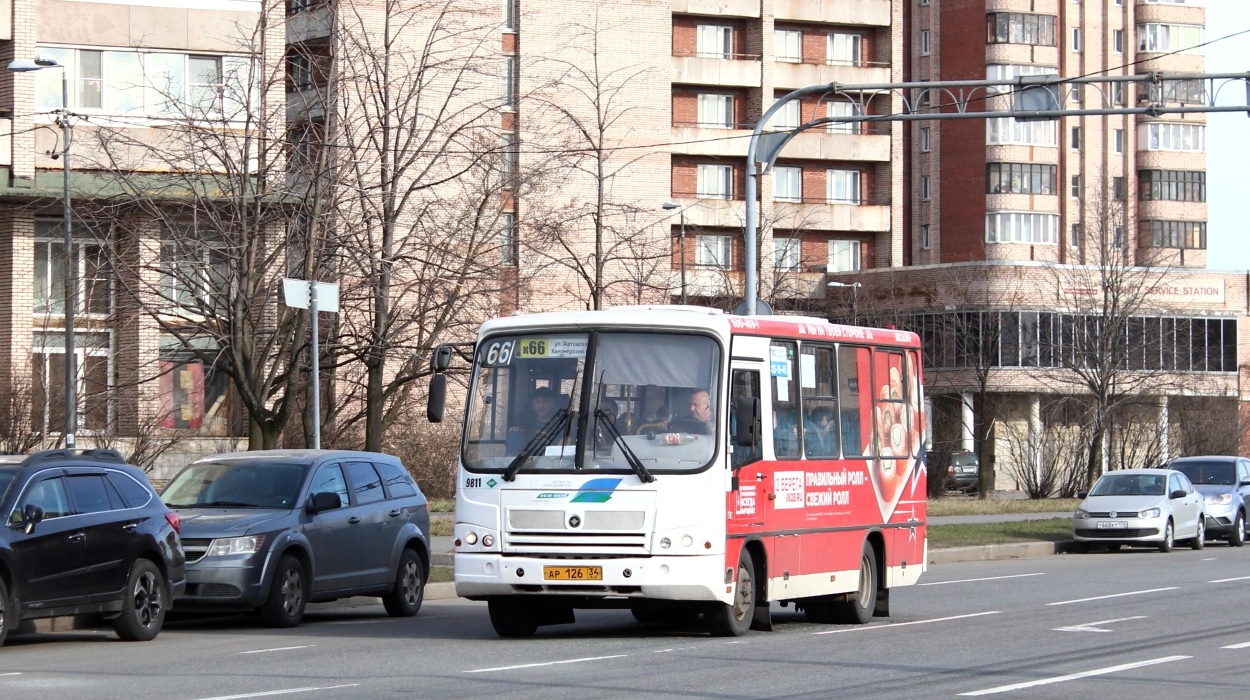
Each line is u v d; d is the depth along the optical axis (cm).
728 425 1675
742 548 1700
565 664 1448
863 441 1995
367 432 3122
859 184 8962
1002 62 9488
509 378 1708
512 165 3500
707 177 8619
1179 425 6600
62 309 4331
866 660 1498
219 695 1216
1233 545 3903
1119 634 1761
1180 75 2614
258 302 3011
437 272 3072
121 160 3778
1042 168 9575
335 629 1884
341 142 3064
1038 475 6456
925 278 7650
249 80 3019
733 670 1408
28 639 1738
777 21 8750
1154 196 9925
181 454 4172
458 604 2331
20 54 4372
